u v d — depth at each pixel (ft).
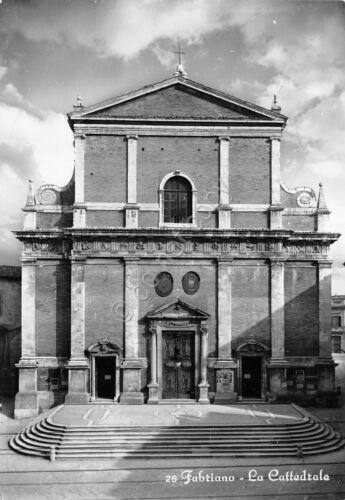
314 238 110.42
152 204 109.70
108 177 109.70
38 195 111.75
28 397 105.60
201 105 111.14
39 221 111.04
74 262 107.14
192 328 107.14
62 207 111.34
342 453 84.07
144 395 106.22
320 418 100.53
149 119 109.40
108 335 106.93
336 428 94.12
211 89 110.11
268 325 108.47
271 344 107.86
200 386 106.01
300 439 85.71
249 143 111.14
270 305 108.47
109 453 82.48
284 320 109.81
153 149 110.42
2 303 128.98
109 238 107.65
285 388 107.04
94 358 106.52
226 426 88.02
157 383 106.01
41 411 106.52
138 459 81.51
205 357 106.83
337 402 108.99
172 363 107.45
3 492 71.15
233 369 106.93
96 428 87.10
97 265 107.76
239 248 109.09
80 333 106.11
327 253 111.24
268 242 108.99
